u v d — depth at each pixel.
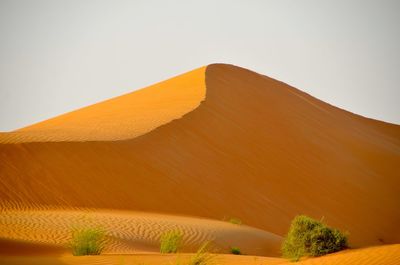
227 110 124.69
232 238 64.75
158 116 115.69
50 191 81.62
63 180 84.19
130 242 54.81
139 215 76.62
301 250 35.56
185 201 89.81
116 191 86.00
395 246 29.91
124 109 132.25
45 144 89.31
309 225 35.78
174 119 110.25
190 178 95.00
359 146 141.62
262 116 129.50
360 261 28.16
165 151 98.62
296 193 105.44
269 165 110.25
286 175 109.62
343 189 113.62
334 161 124.50
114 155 92.06
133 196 86.31
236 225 75.81
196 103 122.50
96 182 86.00
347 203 109.38
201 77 145.00
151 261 36.91
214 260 39.12
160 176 92.31
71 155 88.75
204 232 64.12
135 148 95.69
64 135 97.38
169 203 88.06
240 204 94.56
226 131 114.50
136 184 88.69
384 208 113.06
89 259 37.59
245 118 124.44
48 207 77.94
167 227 64.44
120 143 95.19
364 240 99.38
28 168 84.06
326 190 111.31
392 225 107.62
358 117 183.50
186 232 63.09
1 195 78.06
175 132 105.75
